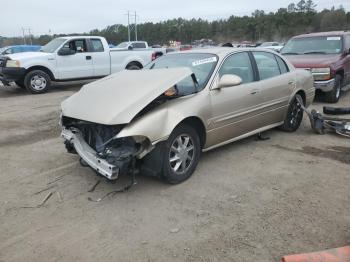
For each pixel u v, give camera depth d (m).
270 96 5.59
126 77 4.58
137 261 2.88
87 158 3.93
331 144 5.74
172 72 4.30
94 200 3.88
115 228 3.34
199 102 4.34
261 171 4.63
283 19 82.69
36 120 7.64
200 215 3.55
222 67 4.86
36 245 3.10
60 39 12.27
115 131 3.75
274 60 5.94
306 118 7.62
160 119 3.84
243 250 3.00
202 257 2.92
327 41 9.89
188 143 4.32
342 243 3.07
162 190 4.09
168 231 3.28
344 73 9.41
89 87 4.65
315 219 3.46
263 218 3.48
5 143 6.01
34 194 4.05
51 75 11.85
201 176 4.47
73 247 3.07
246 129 5.29
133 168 3.78
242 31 89.69
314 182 4.29
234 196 3.94
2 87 13.44
